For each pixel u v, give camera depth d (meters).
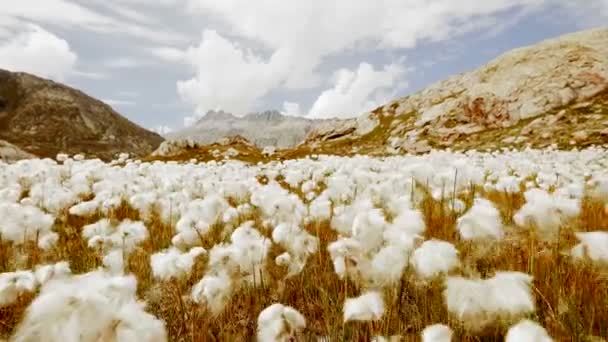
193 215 4.72
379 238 3.35
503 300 2.11
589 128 41.72
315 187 8.80
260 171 14.36
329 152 59.16
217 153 57.44
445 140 56.19
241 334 2.94
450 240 4.00
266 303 3.27
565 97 54.91
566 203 3.53
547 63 61.25
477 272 3.00
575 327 2.66
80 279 1.82
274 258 3.97
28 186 9.27
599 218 4.63
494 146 45.69
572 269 3.18
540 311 2.89
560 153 23.59
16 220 4.30
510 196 6.39
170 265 3.22
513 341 1.89
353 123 77.94
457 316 2.22
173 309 3.09
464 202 5.98
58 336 1.50
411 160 15.21
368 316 2.46
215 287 2.92
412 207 4.87
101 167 11.82
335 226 4.41
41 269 3.00
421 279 2.83
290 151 62.12
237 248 3.40
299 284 3.65
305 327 2.80
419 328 2.68
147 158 58.34
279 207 4.72
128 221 4.61
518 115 56.12
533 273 3.15
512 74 62.44
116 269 3.51
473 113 59.66
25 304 2.88
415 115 69.31
